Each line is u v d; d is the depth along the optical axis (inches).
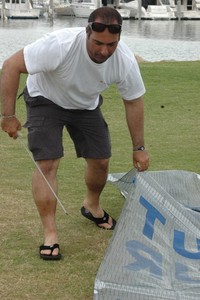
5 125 288.5
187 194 355.3
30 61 277.0
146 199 287.6
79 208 354.9
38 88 291.9
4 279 267.6
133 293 231.0
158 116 642.8
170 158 476.4
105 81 285.4
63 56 273.3
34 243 304.8
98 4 4010.8
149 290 232.5
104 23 259.9
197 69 945.5
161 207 288.0
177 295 232.2
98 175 315.0
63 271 277.1
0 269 276.7
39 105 292.7
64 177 416.5
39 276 271.6
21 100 697.0
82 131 304.8
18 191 381.7
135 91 295.4
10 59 281.3
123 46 286.4
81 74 280.1
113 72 283.9
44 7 4158.5
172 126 597.6
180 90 784.3
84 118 300.7
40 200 291.4
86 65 277.1
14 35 2564.0
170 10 4232.3
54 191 293.0
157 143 526.0
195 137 552.4
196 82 839.7
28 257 289.7
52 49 273.3
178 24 3858.3
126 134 559.2
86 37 270.5
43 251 288.0
